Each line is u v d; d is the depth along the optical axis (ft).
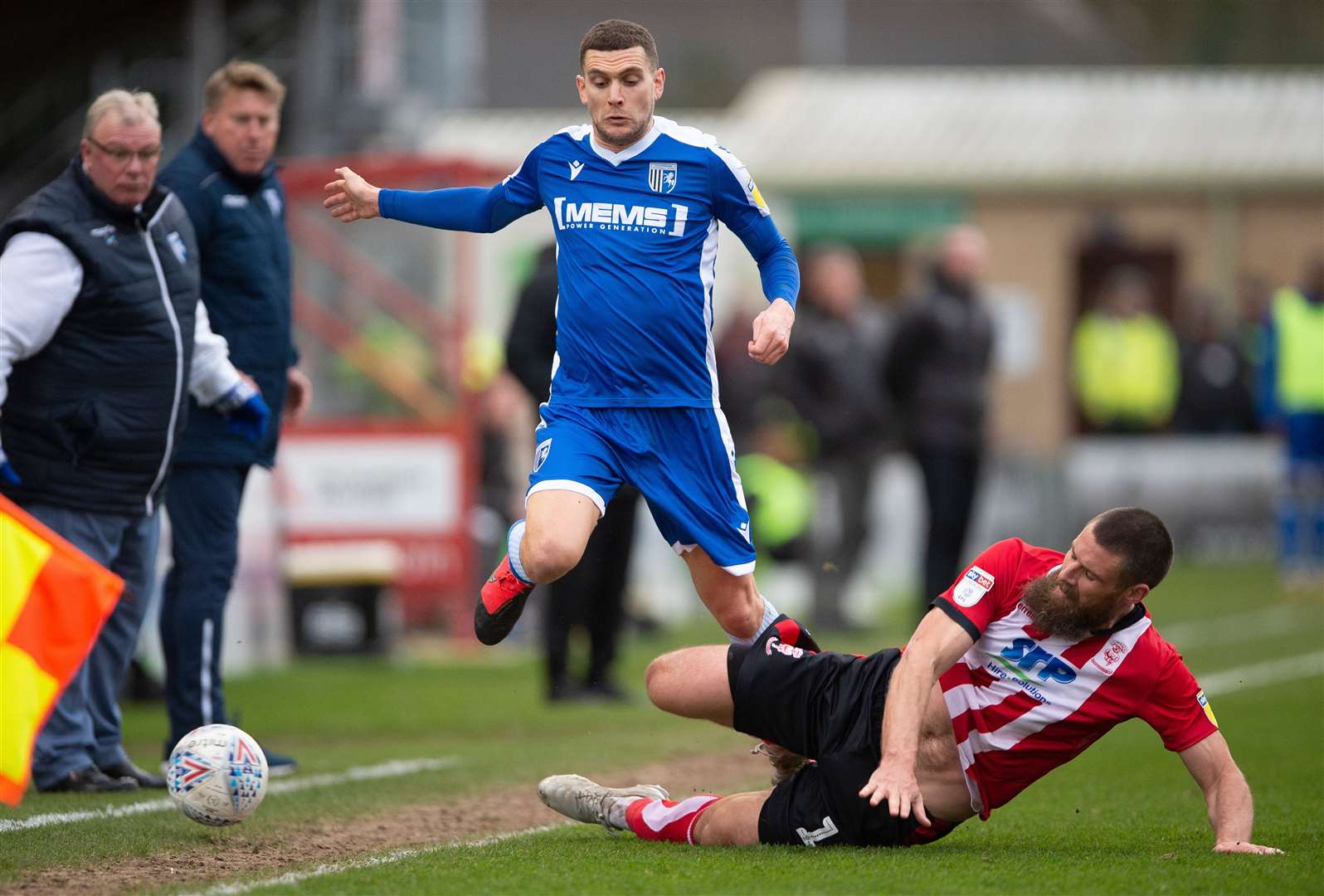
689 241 69.72
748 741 101.55
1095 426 284.82
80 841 66.08
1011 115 296.71
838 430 173.17
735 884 55.98
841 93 308.19
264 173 86.22
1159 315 289.33
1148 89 310.45
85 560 62.44
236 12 181.98
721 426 70.54
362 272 176.55
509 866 59.98
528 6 410.11
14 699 59.82
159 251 77.92
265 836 68.39
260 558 151.33
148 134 75.10
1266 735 101.91
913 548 231.50
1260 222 285.64
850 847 63.41
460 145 265.95
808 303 186.60
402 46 191.72
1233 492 249.96
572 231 70.08
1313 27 461.37
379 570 157.07
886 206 280.72
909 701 59.26
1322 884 55.83
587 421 69.41
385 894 55.11
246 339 86.12
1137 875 57.36
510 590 67.56
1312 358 207.41
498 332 242.58
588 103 69.26
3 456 73.20
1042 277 283.38
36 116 188.03
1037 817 73.61
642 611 173.17
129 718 116.16
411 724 111.75
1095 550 58.49
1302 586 210.79
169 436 78.89
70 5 181.57
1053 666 60.70
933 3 406.21
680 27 445.78
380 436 166.61
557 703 122.83
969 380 152.56
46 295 74.69
